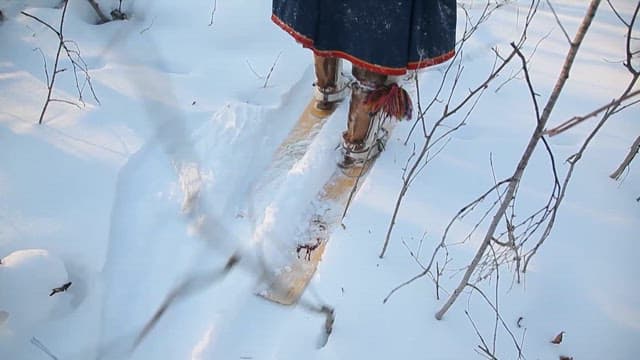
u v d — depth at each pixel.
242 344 1.62
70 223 1.82
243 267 1.79
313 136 2.23
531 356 1.47
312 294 1.65
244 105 2.25
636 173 1.92
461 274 1.65
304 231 1.92
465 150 2.04
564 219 1.77
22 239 1.76
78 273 1.72
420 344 1.50
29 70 2.35
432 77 2.37
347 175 2.07
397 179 1.94
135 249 1.82
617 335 1.50
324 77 2.18
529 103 2.23
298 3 1.71
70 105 2.20
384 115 1.95
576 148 2.02
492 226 1.28
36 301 1.58
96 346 1.59
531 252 1.58
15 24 2.58
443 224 1.79
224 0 2.84
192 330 1.65
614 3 2.81
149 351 1.60
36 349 1.56
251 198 2.01
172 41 2.58
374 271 1.67
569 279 1.62
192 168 2.05
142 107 2.23
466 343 1.50
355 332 1.54
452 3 1.63
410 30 1.64
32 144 2.04
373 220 1.81
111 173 1.98
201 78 2.40
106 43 2.54
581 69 2.38
